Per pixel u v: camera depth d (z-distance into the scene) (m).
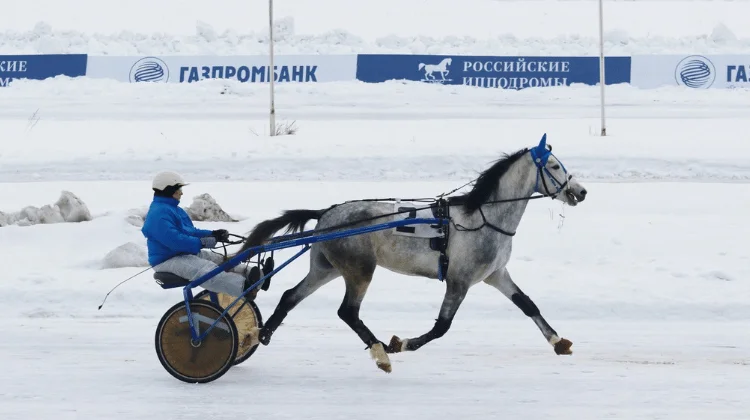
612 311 15.20
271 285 16.39
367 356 12.23
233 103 39.44
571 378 10.91
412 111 37.53
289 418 9.20
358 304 11.66
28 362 11.77
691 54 42.59
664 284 16.28
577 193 11.91
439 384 10.65
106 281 16.45
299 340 13.27
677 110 37.19
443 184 25.73
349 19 49.50
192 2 52.53
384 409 9.55
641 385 10.53
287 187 25.41
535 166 11.81
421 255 11.63
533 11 51.53
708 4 51.84
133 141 31.59
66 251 19.02
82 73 43.22
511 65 42.44
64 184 26.05
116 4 51.97
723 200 23.66
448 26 48.66
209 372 10.80
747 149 29.12
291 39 45.44
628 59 42.25
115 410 9.53
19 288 15.98
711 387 10.45
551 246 18.97
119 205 23.62
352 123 34.09
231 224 20.45
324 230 11.62
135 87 41.88
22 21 49.41
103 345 12.80
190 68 43.25
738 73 41.69
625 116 35.88
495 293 15.92
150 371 11.35
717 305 15.13
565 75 42.19
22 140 31.83
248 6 51.78
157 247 11.23
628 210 22.70
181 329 10.87
